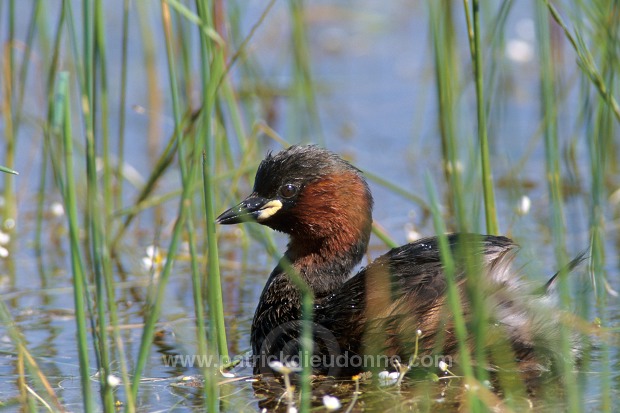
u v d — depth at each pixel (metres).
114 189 17.78
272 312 11.58
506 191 17.06
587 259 11.76
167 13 10.95
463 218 9.55
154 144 19.28
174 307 12.95
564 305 9.52
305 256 11.98
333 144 19.56
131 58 22.83
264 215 11.81
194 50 21.03
